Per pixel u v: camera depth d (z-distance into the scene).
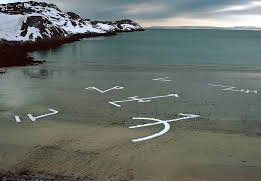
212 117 19.81
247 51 81.12
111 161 13.74
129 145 15.39
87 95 26.34
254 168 13.02
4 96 26.30
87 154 14.48
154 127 17.95
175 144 15.45
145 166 13.27
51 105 23.17
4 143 15.91
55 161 13.84
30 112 21.36
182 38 166.00
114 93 26.95
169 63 52.22
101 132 17.25
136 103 23.48
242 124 18.44
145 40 137.75
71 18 170.62
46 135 16.94
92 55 67.12
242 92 27.17
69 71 41.88
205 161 13.66
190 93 26.80
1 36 82.38
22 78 35.75
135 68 45.12
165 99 24.64
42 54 67.75
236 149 14.82
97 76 37.09
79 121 19.27
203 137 16.34
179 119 19.41
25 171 13.01
